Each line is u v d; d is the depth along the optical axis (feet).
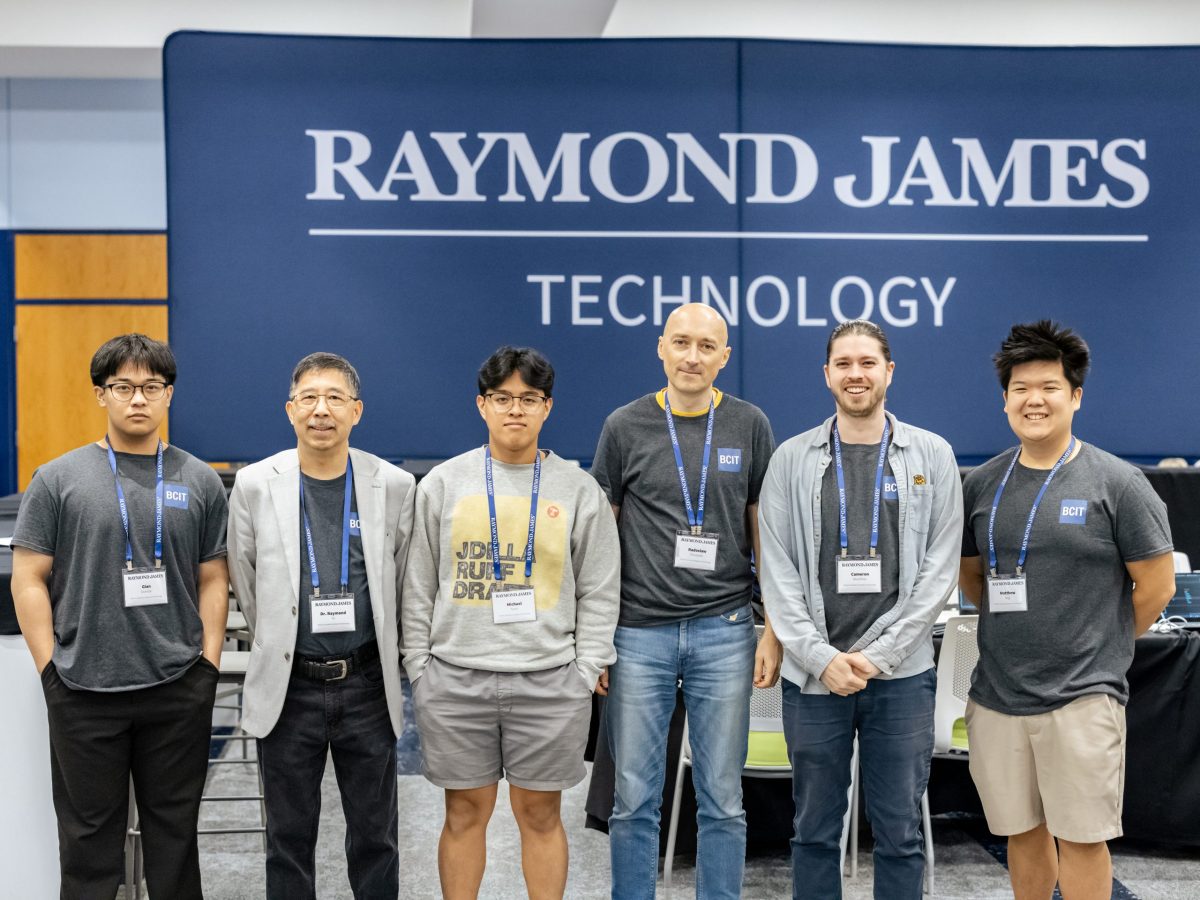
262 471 7.80
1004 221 13.87
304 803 7.74
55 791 7.61
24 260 21.89
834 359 7.77
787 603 7.73
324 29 18.75
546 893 7.97
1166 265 13.96
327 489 7.80
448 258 13.51
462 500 7.86
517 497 7.89
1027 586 7.61
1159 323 13.97
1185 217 13.94
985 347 13.89
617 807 8.17
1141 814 10.48
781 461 8.02
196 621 7.72
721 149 13.64
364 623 7.72
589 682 7.77
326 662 7.62
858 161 13.74
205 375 13.28
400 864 10.57
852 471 7.83
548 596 7.81
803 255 13.74
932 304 13.83
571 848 11.01
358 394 7.85
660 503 8.08
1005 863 10.61
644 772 8.05
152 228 21.91
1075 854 7.63
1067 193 13.88
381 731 7.82
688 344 8.03
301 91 13.26
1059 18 19.24
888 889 7.78
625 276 13.65
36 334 22.08
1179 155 13.92
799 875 7.97
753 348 13.75
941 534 7.71
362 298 13.43
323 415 7.52
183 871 7.70
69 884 7.54
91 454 7.65
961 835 11.35
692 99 13.58
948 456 7.88
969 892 9.93
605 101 13.55
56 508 7.48
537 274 13.60
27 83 21.40
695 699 8.09
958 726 10.45
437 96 13.42
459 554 7.78
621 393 13.71
